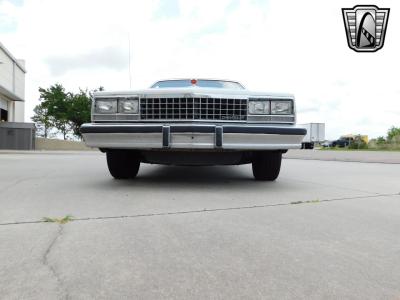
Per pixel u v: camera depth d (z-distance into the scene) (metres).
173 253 1.78
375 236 2.12
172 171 5.79
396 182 4.75
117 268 1.58
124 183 4.25
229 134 3.51
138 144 3.59
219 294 1.35
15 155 13.04
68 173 5.51
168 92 3.66
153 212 2.67
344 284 1.45
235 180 4.66
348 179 5.10
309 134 33.97
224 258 1.72
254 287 1.42
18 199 3.15
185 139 3.52
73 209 2.75
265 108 3.71
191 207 2.87
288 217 2.57
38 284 1.42
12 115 26.09
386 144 29.59
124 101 3.73
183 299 1.31
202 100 3.63
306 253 1.81
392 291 1.40
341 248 1.89
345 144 46.06
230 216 2.58
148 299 1.31
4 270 1.55
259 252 1.81
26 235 2.04
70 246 1.86
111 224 2.30
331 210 2.82
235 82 5.04
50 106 33.09
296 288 1.41
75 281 1.45
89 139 3.69
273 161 4.35
